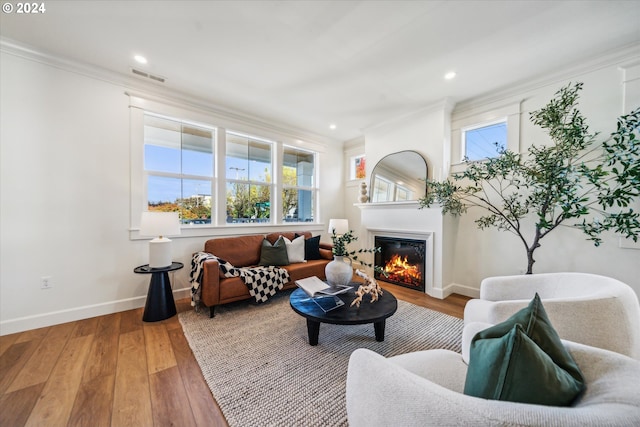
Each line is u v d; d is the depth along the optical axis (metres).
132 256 2.65
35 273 2.19
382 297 2.15
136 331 2.14
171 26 1.93
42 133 2.22
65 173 2.32
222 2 1.70
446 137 3.19
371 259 4.01
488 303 1.65
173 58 2.33
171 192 3.01
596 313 1.16
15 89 2.12
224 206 3.38
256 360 1.73
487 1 1.67
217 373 1.58
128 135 2.64
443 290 3.09
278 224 3.93
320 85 2.79
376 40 2.07
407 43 2.11
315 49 2.19
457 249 3.24
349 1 1.69
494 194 2.92
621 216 1.92
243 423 1.21
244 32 1.99
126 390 1.43
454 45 2.13
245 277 2.62
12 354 1.77
